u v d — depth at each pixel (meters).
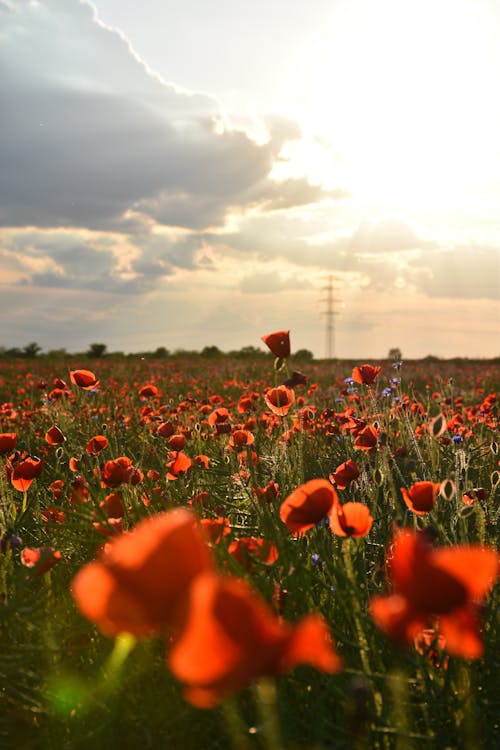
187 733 1.64
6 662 1.77
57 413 6.29
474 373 16.83
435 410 7.57
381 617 0.72
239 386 12.12
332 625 1.99
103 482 2.67
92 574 0.64
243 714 1.61
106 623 0.64
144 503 2.58
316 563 2.19
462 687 1.60
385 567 2.04
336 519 1.51
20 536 2.93
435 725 1.56
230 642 0.57
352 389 6.20
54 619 2.02
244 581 1.75
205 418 6.27
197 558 0.65
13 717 1.76
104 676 1.71
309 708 1.71
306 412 4.75
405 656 1.66
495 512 2.98
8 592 2.22
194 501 2.62
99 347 36.19
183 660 0.56
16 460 3.42
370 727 1.48
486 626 1.80
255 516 2.77
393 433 5.26
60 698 1.71
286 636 0.57
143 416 5.89
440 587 0.69
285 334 3.18
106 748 1.59
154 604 0.63
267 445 4.70
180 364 23.72
